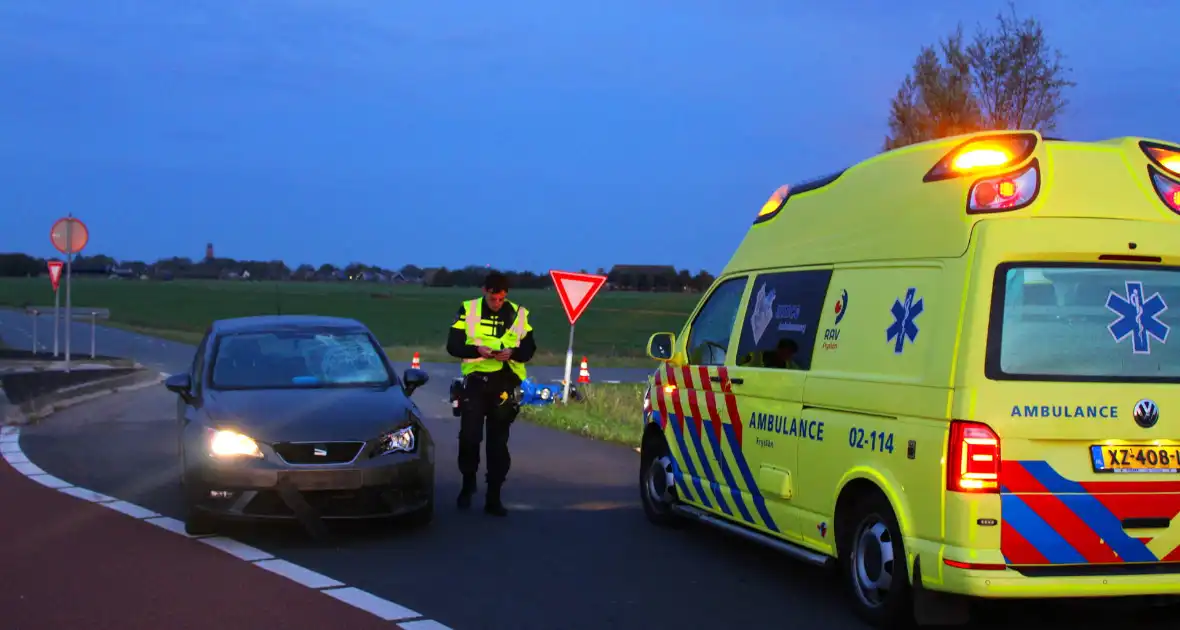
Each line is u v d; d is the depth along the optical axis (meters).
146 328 56.41
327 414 7.82
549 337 58.38
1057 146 5.61
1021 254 5.33
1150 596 5.60
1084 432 5.23
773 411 6.78
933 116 18.55
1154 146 5.67
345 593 6.30
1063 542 5.21
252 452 7.42
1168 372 5.43
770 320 7.06
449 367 30.67
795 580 6.88
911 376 5.53
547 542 7.86
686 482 7.97
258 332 9.21
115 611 5.85
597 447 12.98
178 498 9.03
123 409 16.45
